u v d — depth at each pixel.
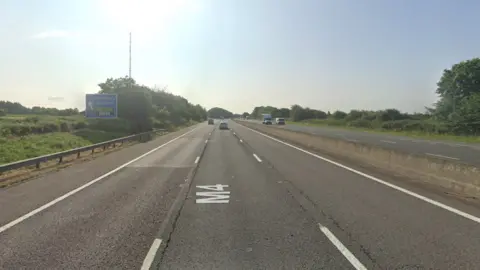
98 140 39.31
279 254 5.87
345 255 5.80
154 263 5.54
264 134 52.50
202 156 22.73
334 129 70.62
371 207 9.01
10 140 27.59
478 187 9.79
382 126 69.75
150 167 17.58
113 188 12.04
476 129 50.81
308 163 18.52
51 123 39.22
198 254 5.90
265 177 14.15
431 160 12.16
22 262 5.63
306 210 8.78
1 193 11.30
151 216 8.38
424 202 9.48
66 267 5.43
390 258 5.66
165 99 113.12
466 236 6.71
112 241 6.60
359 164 17.86
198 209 9.02
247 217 8.20
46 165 18.73
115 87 66.88
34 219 8.16
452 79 72.06
